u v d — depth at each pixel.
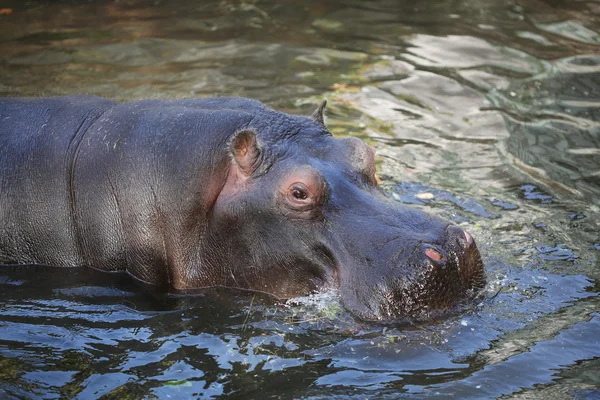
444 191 16.22
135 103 14.67
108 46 23.53
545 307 12.19
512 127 19.39
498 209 15.49
